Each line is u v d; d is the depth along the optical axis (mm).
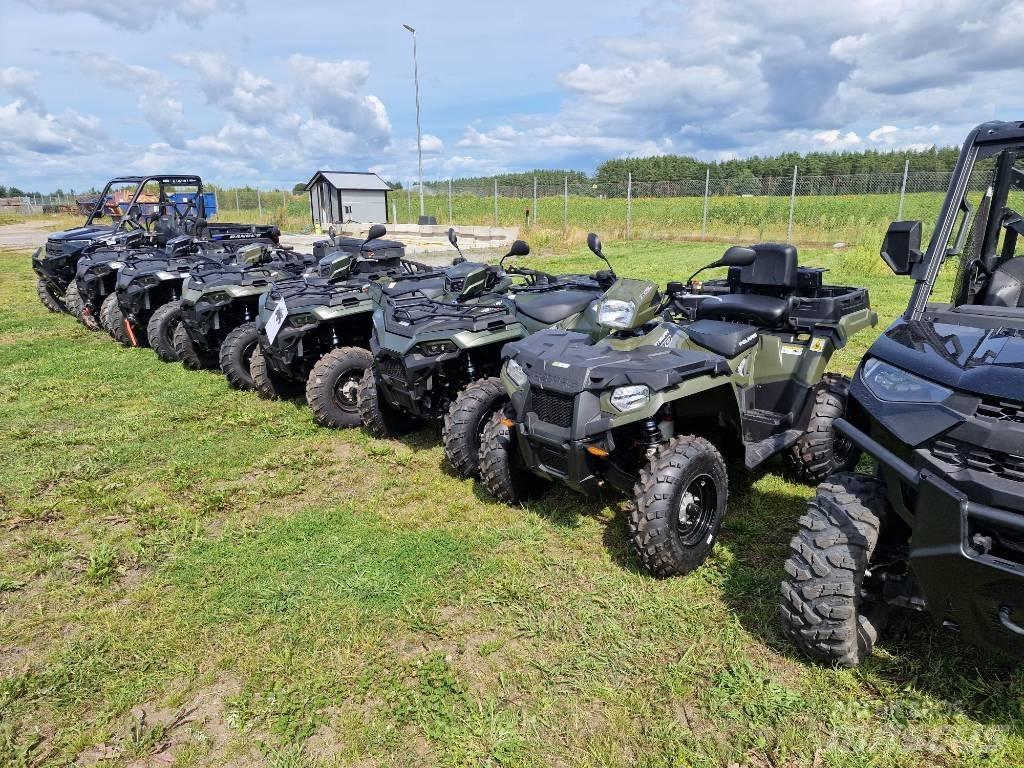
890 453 2426
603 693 2666
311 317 5758
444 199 37281
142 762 2436
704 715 2561
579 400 3311
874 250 15711
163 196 11188
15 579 3619
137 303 8312
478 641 3014
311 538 3939
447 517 4125
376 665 2861
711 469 3430
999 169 3123
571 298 4926
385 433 5492
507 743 2430
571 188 28281
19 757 2441
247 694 2713
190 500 4516
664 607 3182
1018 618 2148
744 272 4926
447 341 4680
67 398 6707
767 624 3045
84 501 4496
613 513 4137
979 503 2143
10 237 27672
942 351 2607
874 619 2781
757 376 4512
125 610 3307
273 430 5719
